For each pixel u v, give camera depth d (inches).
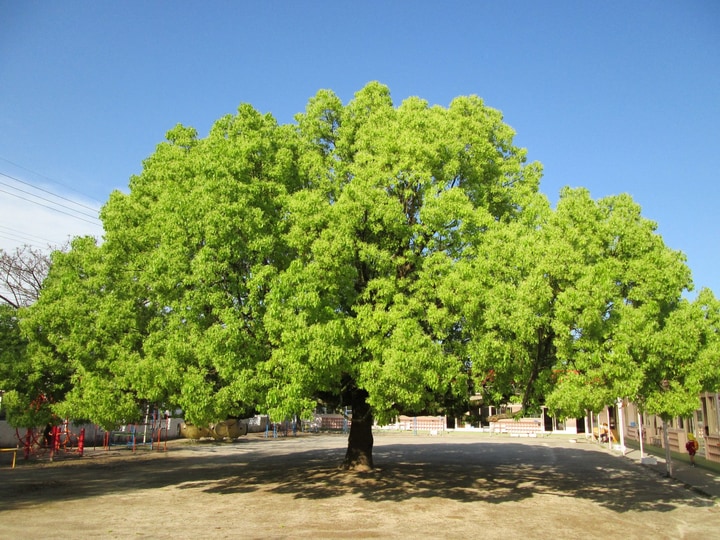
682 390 446.3
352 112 662.5
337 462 858.8
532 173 657.6
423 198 514.0
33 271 1222.3
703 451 922.7
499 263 455.5
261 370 460.4
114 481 653.3
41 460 882.1
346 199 481.4
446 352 495.8
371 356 471.5
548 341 461.1
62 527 397.4
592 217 458.0
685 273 483.5
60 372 717.9
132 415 550.0
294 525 412.8
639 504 521.3
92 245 705.6
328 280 459.8
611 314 430.6
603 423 1486.2
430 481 651.5
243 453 1039.0
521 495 565.3
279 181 522.9
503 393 506.0
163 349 516.1
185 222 500.7
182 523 418.3
